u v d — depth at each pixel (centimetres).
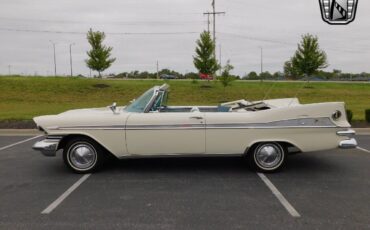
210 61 3266
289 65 3791
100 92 2656
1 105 2008
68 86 2797
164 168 655
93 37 3247
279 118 591
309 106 593
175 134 591
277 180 579
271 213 441
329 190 529
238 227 400
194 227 402
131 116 596
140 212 446
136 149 598
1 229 401
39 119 599
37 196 510
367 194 512
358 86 3603
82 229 399
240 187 543
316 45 3172
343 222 413
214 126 589
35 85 2797
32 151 835
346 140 598
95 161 618
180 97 2512
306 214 438
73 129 594
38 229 400
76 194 516
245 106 695
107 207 464
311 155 768
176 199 492
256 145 605
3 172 644
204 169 647
